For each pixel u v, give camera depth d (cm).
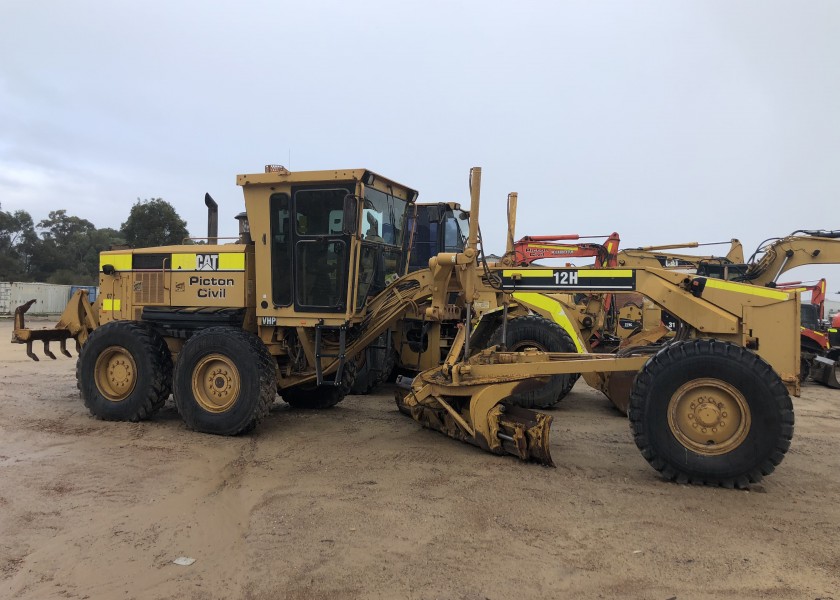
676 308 531
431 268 595
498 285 587
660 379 477
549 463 524
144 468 518
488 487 468
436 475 499
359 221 642
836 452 597
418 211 1036
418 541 368
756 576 325
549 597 303
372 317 683
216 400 644
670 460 475
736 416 465
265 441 614
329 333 687
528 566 335
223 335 635
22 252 6400
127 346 697
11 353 1572
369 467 523
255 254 679
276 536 376
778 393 451
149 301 745
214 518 406
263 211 669
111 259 777
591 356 557
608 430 686
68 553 351
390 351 912
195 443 604
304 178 642
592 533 381
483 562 340
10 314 3475
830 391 1127
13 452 566
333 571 329
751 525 396
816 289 1677
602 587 313
